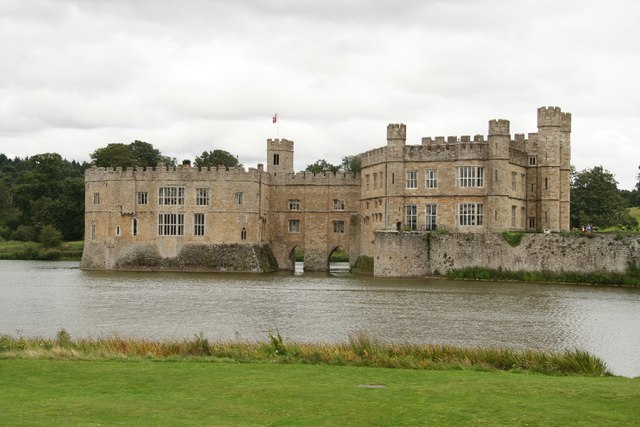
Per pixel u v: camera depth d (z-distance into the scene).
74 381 29.42
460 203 98.62
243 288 79.69
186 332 49.22
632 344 45.44
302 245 119.94
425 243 93.62
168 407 25.08
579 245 84.00
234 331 49.56
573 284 82.81
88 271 110.31
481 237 90.38
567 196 106.31
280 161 124.19
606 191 136.88
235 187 111.19
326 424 22.98
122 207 113.31
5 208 199.38
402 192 101.88
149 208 112.62
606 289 76.94
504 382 29.59
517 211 100.81
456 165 98.94
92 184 115.88
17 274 103.12
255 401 26.00
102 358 34.84
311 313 58.16
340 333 48.56
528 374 32.53
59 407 24.92
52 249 154.50
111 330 50.22
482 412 24.41
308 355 35.34
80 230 169.75
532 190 103.81
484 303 64.44
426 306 62.41
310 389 27.98
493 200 96.19
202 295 71.94
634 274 80.25
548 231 93.31
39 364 33.22
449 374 31.78
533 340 46.47
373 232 108.00
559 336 47.94
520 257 87.75
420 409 24.86
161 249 112.19
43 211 171.88
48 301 66.75
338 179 118.81
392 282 87.19
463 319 54.84
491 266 89.69
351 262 117.69
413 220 101.75
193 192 111.69
